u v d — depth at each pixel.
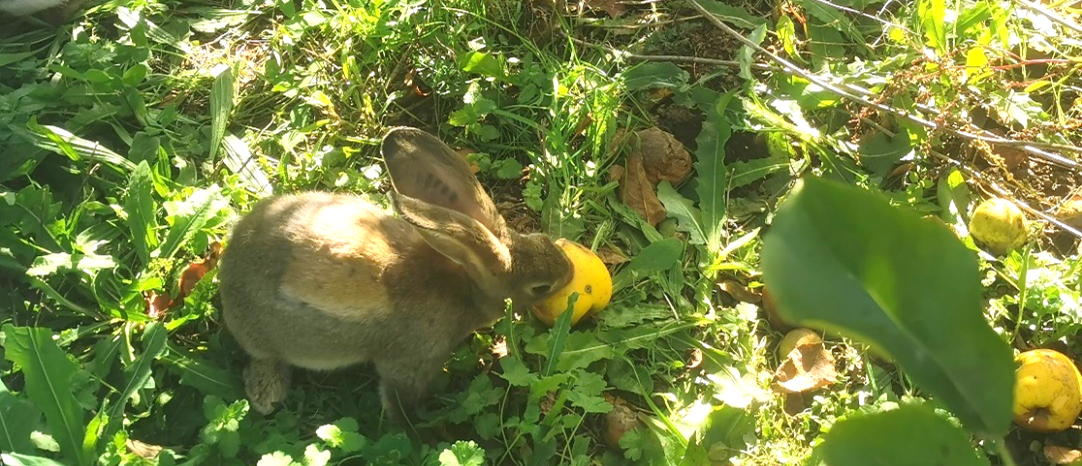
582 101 1.05
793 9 1.12
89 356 0.89
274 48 1.12
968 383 0.36
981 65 1.03
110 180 1.01
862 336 0.35
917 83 1.04
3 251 0.91
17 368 0.81
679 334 0.93
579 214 1.00
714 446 0.86
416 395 0.87
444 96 1.09
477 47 1.11
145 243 0.92
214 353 0.91
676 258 0.96
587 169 1.02
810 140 1.04
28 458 0.74
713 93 1.07
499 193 1.03
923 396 0.90
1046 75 1.05
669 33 1.14
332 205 0.86
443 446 0.82
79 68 1.07
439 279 0.84
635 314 0.94
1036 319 0.92
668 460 0.84
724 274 0.98
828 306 0.34
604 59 1.12
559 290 0.87
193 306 0.90
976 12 1.08
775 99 1.08
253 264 0.83
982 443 0.86
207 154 1.04
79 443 0.79
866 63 1.10
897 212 0.35
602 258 0.98
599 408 0.83
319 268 0.81
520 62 1.10
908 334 0.35
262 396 0.88
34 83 1.07
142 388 0.85
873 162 1.04
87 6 1.14
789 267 0.34
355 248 0.82
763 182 1.05
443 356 0.87
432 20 1.11
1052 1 1.16
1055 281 0.93
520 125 1.06
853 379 0.91
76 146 0.99
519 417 0.88
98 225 0.95
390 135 0.85
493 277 0.82
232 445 0.79
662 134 1.03
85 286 0.92
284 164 1.01
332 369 0.88
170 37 1.13
